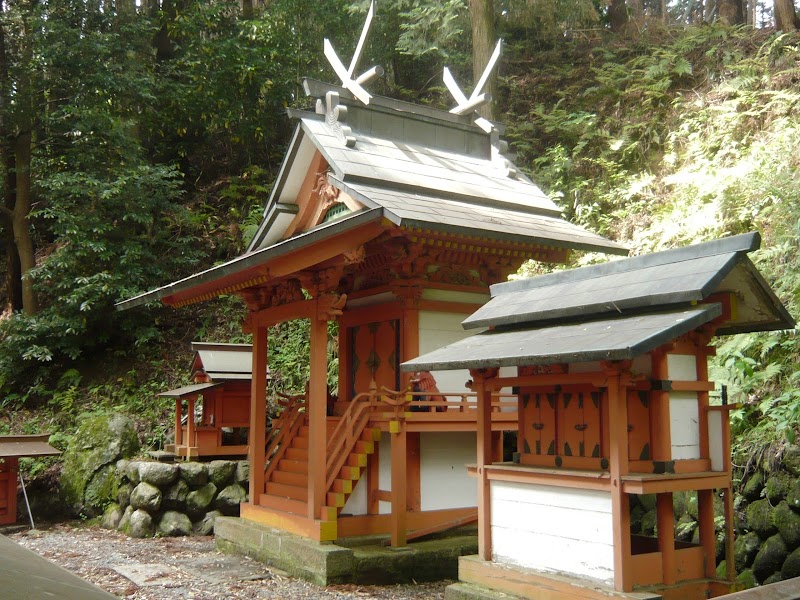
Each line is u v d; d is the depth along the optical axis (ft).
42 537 35.83
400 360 31.27
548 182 52.01
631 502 29.86
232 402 39.68
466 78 67.67
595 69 59.11
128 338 56.54
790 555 22.84
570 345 17.94
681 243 40.09
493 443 32.81
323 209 33.04
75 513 40.52
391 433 29.09
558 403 21.11
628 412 19.39
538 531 20.36
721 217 38.70
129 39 59.47
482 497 21.95
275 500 32.89
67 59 54.24
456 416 29.91
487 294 33.27
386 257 31.60
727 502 20.39
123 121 58.29
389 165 32.12
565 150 53.31
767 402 26.07
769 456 24.91
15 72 55.26
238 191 65.87
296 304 31.68
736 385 28.66
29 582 3.16
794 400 25.35
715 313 17.33
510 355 18.89
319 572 26.66
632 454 19.26
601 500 18.71
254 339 35.68
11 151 59.31
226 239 60.54
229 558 31.40
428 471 31.27
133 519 36.45
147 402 49.98
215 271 31.14
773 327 20.81
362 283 34.09
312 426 29.55
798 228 31.35
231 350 40.34
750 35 55.62
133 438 42.06
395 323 31.89
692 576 20.20
